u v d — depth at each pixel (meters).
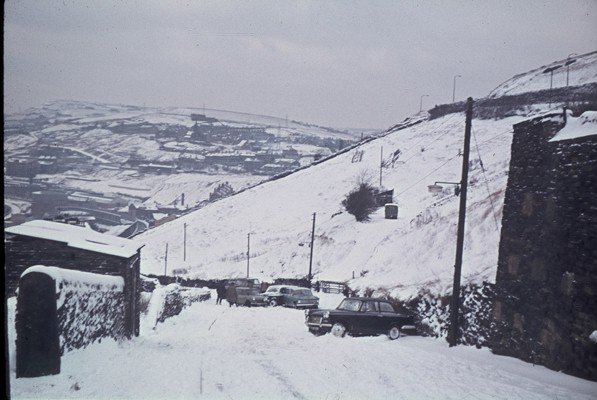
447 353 18.28
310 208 104.12
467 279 23.12
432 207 51.12
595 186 13.16
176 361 15.46
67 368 12.52
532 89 105.62
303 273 68.38
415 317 24.95
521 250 17.44
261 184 133.50
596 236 12.75
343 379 13.31
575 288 13.45
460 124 116.81
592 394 11.43
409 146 117.38
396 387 12.40
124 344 18.75
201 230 105.25
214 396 11.18
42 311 12.03
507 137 98.06
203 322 30.42
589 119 14.89
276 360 16.14
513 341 17.12
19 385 11.09
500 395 11.50
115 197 164.75
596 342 12.21
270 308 41.12
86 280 14.80
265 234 94.69
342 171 119.56
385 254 44.31
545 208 15.87
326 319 23.66
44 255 20.61
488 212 32.78
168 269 86.50
